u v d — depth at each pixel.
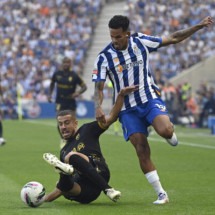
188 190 30.66
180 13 130.75
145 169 26.67
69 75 53.25
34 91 116.94
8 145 57.81
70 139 26.92
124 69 26.95
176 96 91.88
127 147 55.28
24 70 119.81
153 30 127.06
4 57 123.31
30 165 41.59
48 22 131.12
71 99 53.41
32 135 71.00
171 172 37.94
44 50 125.12
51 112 113.75
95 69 27.19
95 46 127.75
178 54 118.62
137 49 27.02
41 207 25.56
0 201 27.23
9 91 114.56
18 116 111.00
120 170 38.94
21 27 130.50
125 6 133.88
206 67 106.44
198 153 50.06
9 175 36.53
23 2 135.38
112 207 25.56
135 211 24.56
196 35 122.50
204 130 82.00
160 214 23.86
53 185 32.53
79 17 132.25
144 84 26.97
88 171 25.23
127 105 26.92
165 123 26.12
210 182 33.59
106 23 131.25
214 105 86.00
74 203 26.58
